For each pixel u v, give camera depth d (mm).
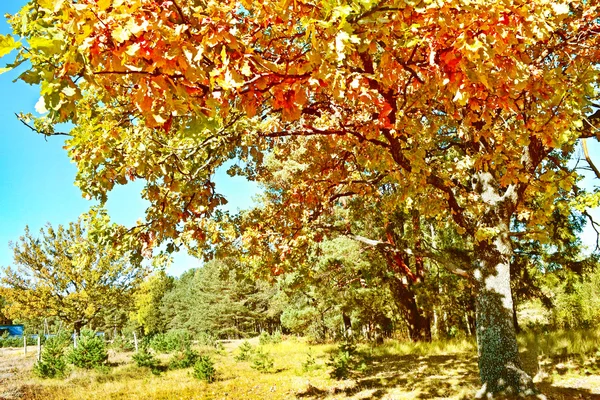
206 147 6047
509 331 7418
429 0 2730
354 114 5984
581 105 4352
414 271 17812
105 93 3307
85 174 4617
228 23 2258
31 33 2195
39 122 3779
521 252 17156
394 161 6129
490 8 2633
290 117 2777
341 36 2289
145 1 2217
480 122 6656
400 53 4086
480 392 7480
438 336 20438
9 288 20297
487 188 8195
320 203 9750
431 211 7703
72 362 17891
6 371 18531
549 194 5773
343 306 18609
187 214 6152
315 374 12914
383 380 10680
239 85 2291
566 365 9891
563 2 3342
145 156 4344
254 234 8656
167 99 2160
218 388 12305
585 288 23094
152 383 14102
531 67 4309
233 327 54844
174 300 81000
